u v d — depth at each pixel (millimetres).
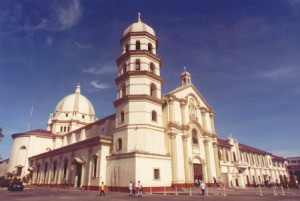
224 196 24719
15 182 34844
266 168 64875
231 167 49344
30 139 60656
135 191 28125
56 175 45594
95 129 49625
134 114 33375
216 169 41938
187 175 34844
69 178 41094
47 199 20828
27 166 57938
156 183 31125
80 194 26797
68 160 43188
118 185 30766
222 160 49000
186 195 26078
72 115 70125
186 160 35719
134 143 31750
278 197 22812
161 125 35812
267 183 52562
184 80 45156
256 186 53094
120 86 37000
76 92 77375
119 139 33656
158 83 37625
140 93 34594
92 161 35875
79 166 39688
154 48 39719
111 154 33906
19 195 25531
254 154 63188
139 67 36969
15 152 59344
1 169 68875
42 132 65188
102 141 34781
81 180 37000
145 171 30344
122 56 38125
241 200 20016
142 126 32625
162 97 38438
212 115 46406
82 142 39625
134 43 38562
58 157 47281
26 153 58969
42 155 53688
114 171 32219
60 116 69938
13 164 57875
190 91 43500
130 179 29453
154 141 33438
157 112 35719
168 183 32812
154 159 32094
